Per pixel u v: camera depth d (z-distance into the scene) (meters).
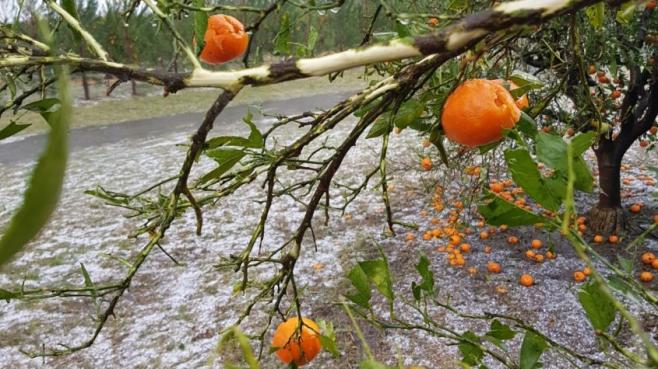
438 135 1.06
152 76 0.70
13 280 5.03
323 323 1.11
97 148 9.53
